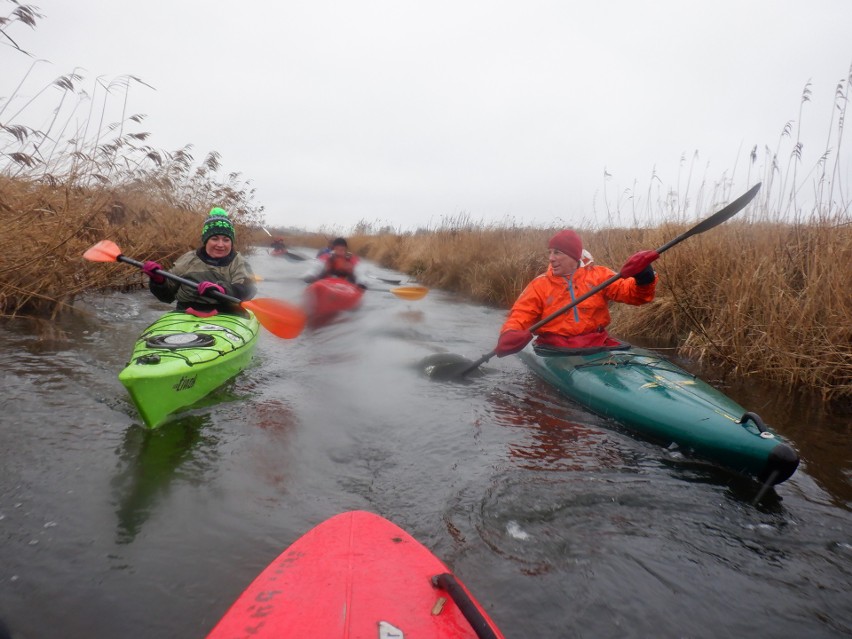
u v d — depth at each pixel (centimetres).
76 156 599
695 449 321
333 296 748
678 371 406
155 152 651
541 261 945
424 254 1415
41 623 181
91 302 675
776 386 471
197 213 1002
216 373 394
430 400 413
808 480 305
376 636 143
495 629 148
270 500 262
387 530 196
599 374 406
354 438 337
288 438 331
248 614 152
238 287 505
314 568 172
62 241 560
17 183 587
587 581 214
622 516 262
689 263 629
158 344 385
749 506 274
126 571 208
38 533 227
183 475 279
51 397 361
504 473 298
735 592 212
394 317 780
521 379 475
